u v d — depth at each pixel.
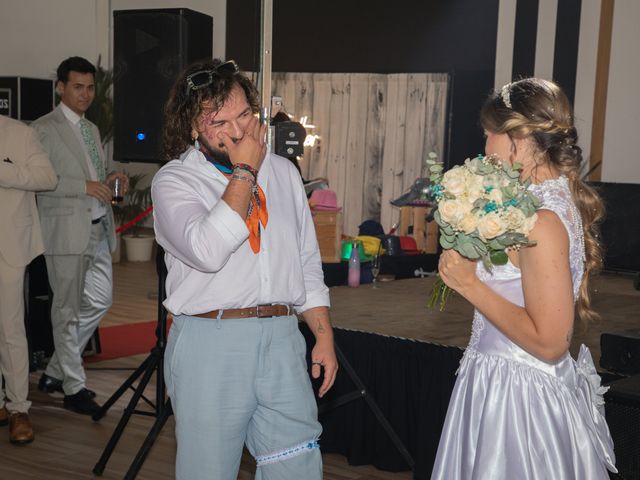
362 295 4.76
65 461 3.86
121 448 4.07
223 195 2.04
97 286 4.76
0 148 3.84
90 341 5.80
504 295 1.88
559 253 1.76
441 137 9.19
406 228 8.22
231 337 2.10
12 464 3.79
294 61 9.93
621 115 7.96
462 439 2.03
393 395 3.71
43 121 4.49
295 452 2.18
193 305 2.09
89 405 4.55
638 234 6.89
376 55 9.49
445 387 3.48
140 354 5.90
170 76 4.59
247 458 3.97
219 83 2.08
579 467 1.93
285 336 2.18
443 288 2.12
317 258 2.40
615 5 7.94
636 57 7.84
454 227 1.77
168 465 3.86
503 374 1.95
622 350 3.10
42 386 4.92
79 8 10.18
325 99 9.80
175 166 2.19
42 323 5.43
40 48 10.20
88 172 4.58
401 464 3.77
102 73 9.66
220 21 10.53
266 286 2.13
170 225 2.07
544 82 1.93
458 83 9.00
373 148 9.59
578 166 1.93
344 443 3.93
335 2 9.63
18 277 3.95
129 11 4.70
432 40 9.14
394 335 3.67
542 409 1.92
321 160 9.88
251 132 2.08
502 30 8.70
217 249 1.99
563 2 8.27
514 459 1.91
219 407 2.09
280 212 2.21
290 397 2.16
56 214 4.43
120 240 10.55
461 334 3.71
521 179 1.85
